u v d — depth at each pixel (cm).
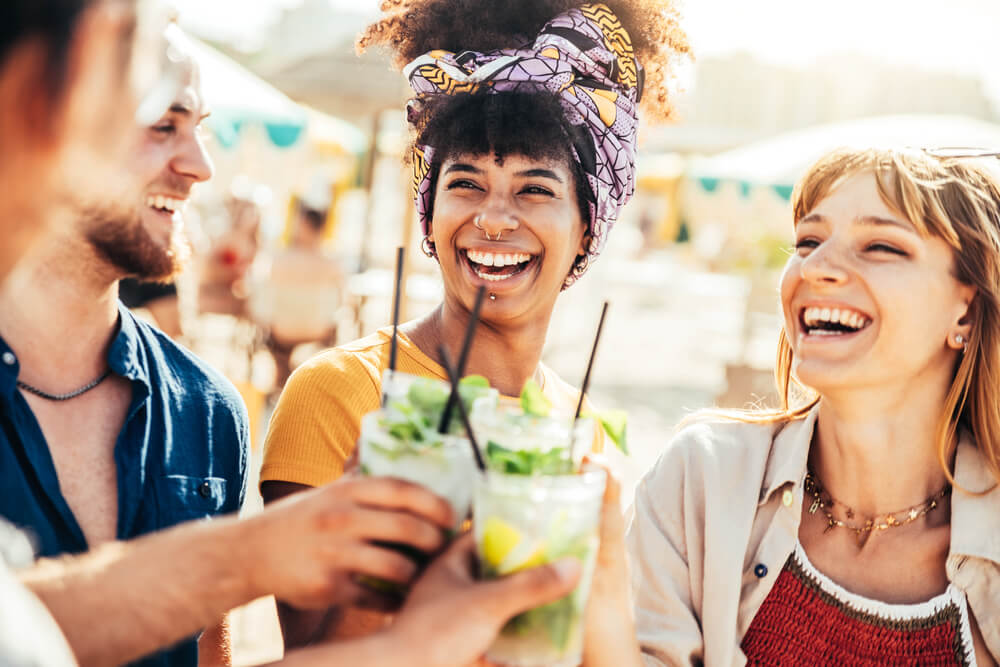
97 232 157
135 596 118
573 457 133
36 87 80
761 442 208
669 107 268
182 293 922
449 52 228
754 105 3372
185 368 193
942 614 186
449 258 221
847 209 189
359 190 1791
